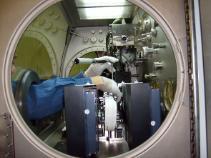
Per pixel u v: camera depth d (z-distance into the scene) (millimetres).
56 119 3402
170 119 1922
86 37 4602
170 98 2303
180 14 1939
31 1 1938
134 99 2264
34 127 2504
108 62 3082
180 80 1922
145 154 1911
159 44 2709
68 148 2191
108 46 4137
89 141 2191
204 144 1803
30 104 2334
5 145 1882
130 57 3717
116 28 3596
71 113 2176
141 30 3443
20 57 2824
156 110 2279
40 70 3666
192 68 1863
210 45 1708
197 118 1823
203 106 1806
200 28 1816
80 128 2168
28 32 2996
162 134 1915
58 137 2994
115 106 2371
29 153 1911
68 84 2428
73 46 4609
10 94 1937
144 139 2252
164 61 2531
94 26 4586
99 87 2627
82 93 2156
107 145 2562
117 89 2713
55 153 1920
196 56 1825
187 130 1911
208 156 1793
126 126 2598
